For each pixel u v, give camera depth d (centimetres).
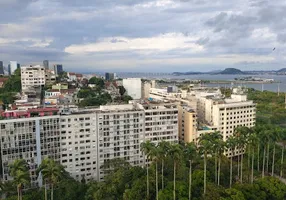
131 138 17000
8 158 14150
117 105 18075
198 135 19862
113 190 13125
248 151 17100
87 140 15988
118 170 14525
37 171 11419
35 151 14738
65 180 13850
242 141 15125
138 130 17138
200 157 16312
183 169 14725
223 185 14975
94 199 12712
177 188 12988
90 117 15888
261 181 14112
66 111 16262
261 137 16038
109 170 15850
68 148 15612
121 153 16850
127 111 16875
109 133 16425
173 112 18075
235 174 16562
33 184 14712
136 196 12638
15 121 14150
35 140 14688
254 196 12988
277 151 18938
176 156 12738
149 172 14725
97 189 13250
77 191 13525
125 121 16725
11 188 12650
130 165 16125
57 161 15362
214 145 13825
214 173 15050
